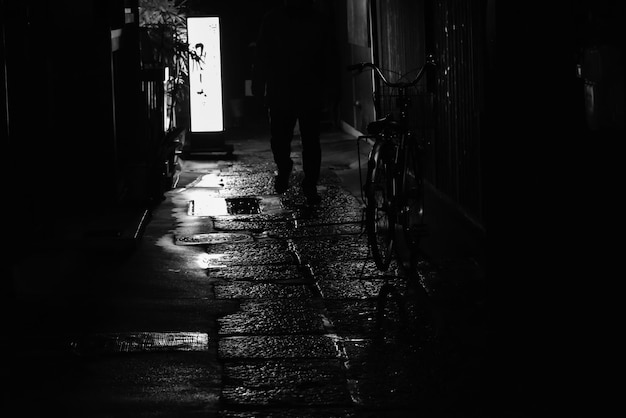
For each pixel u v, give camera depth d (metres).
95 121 12.46
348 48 20.16
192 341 7.75
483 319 8.17
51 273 9.75
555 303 7.14
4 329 8.05
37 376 7.00
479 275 9.48
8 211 9.87
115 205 12.60
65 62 12.37
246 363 7.29
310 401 6.53
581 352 6.87
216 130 17.83
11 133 10.35
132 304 8.77
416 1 13.18
